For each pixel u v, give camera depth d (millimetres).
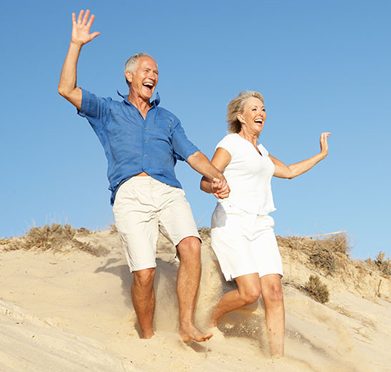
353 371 5105
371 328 8266
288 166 6109
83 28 4676
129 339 4512
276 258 5219
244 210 5164
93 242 9172
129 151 4781
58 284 6699
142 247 4633
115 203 4820
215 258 5605
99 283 6840
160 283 6223
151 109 4980
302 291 9062
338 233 11492
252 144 5449
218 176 4707
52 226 9016
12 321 3781
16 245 8664
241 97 5551
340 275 10500
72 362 3197
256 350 4992
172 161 5016
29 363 2916
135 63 4938
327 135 6324
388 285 10961
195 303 4617
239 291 4984
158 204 4762
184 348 4426
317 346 5977
